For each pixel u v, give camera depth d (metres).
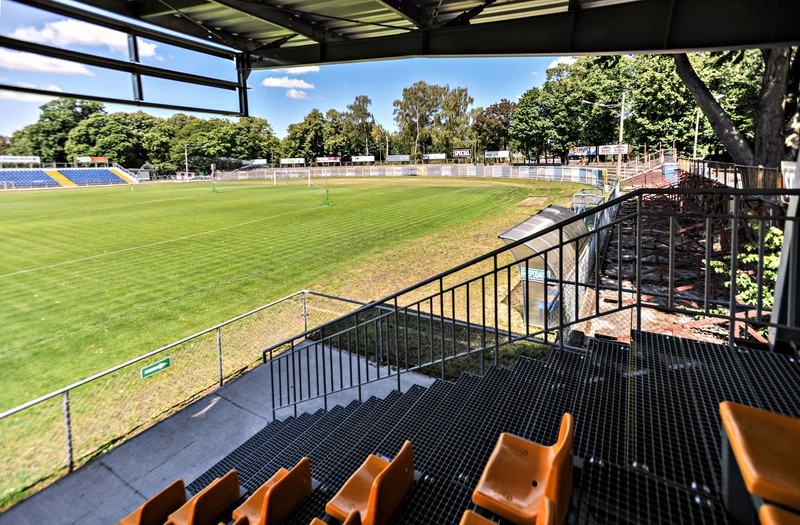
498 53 4.70
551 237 7.91
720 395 2.65
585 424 2.73
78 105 69.62
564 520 1.95
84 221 21.27
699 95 9.52
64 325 8.37
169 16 4.38
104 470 4.57
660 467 2.24
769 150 8.71
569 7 4.35
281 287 10.52
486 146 69.88
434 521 2.51
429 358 6.55
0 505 4.13
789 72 8.98
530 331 7.57
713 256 8.47
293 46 5.45
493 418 3.26
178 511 3.39
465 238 15.59
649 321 7.76
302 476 3.18
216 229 18.27
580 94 44.94
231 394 5.96
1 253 14.54
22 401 5.87
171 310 9.11
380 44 5.15
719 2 3.87
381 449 3.31
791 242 2.68
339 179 52.75
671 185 18.84
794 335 3.02
